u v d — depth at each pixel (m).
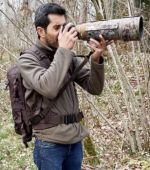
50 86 2.62
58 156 2.89
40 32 2.80
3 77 10.27
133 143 5.93
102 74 2.97
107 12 5.51
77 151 3.05
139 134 6.16
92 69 2.94
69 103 2.89
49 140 2.85
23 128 2.93
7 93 9.74
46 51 2.84
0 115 8.65
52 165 2.88
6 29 7.27
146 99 6.54
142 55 6.09
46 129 2.84
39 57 2.81
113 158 5.74
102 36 2.69
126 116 7.10
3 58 10.17
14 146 6.53
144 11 6.10
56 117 2.83
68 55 2.65
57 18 2.74
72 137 2.88
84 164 5.50
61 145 2.90
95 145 6.11
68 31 2.69
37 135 2.89
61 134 2.83
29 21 5.68
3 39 7.24
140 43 6.12
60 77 2.63
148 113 5.96
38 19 2.77
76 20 5.35
